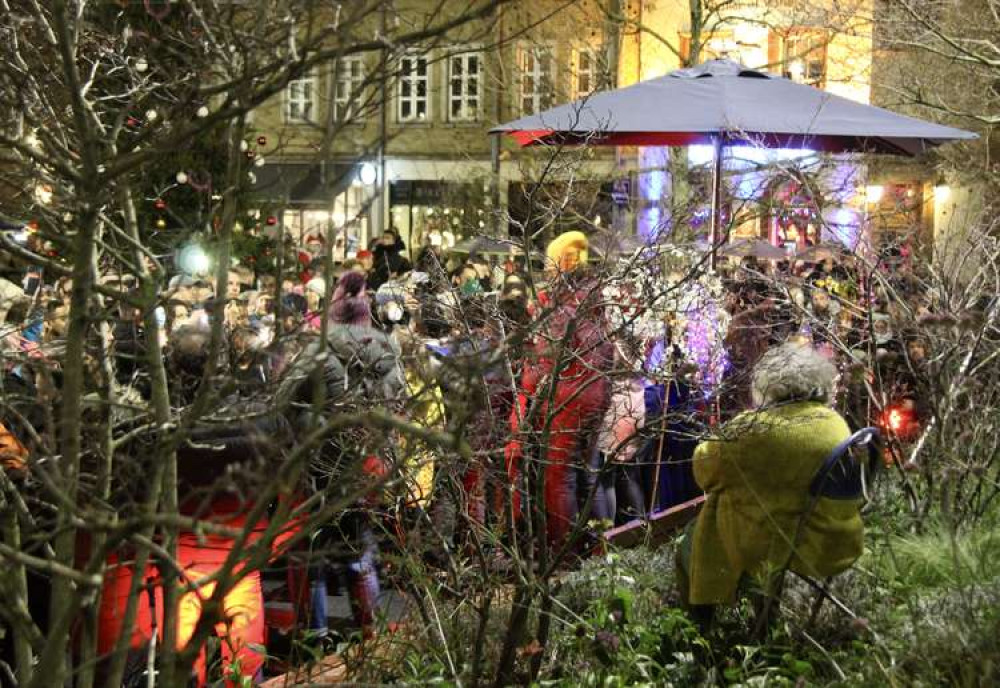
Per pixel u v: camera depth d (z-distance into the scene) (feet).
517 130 31.04
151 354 9.75
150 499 9.11
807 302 25.16
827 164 28.04
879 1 64.13
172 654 9.34
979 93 64.85
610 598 16.57
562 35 45.68
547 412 14.60
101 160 9.76
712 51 72.79
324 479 15.92
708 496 16.19
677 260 19.21
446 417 13.39
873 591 17.44
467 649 15.64
